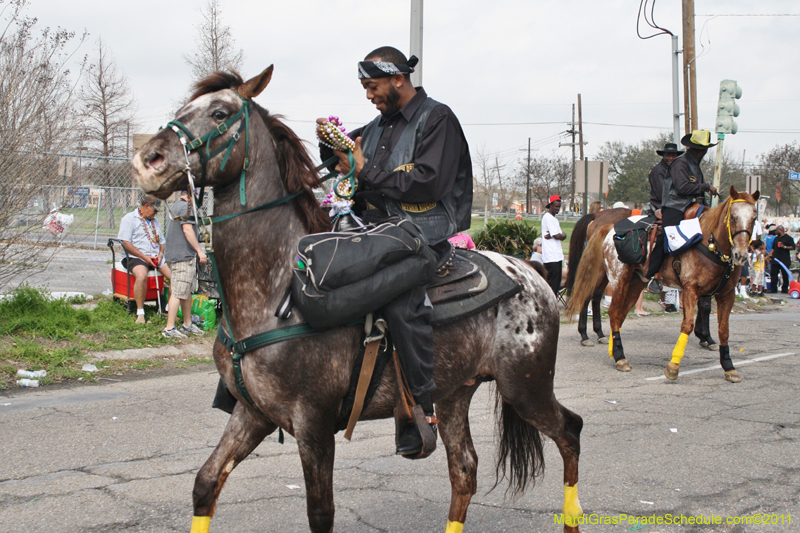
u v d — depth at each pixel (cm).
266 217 282
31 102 757
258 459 470
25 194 760
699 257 760
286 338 270
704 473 450
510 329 336
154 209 874
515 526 369
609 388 718
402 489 417
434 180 303
